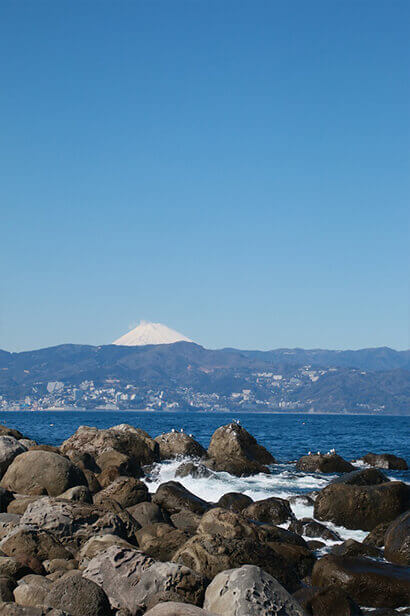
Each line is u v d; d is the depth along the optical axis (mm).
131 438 34812
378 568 14523
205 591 11766
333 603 12734
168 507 21000
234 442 38000
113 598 11641
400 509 21469
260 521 20844
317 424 156000
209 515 16172
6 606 10195
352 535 20703
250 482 30828
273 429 111750
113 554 12453
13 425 114250
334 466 35906
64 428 101438
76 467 21719
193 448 37625
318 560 15148
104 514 16234
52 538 14953
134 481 20984
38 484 20641
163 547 15445
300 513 23188
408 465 41781
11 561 12555
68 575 11930
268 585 11047
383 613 12773
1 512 18062
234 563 14133
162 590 11625
